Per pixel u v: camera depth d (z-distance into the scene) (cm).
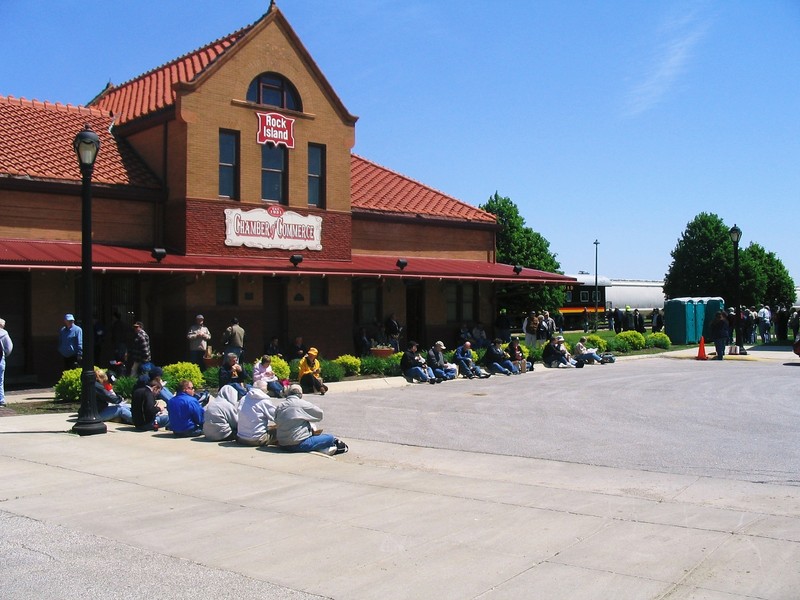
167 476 967
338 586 584
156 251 1927
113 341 1928
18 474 973
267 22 2295
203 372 1969
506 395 1833
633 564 622
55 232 1981
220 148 2208
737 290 3131
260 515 784
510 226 5141
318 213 2414
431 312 2830
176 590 577
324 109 2433
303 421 1130
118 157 2231
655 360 2938
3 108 2227
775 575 590
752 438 1232
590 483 930
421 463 1059
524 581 588
